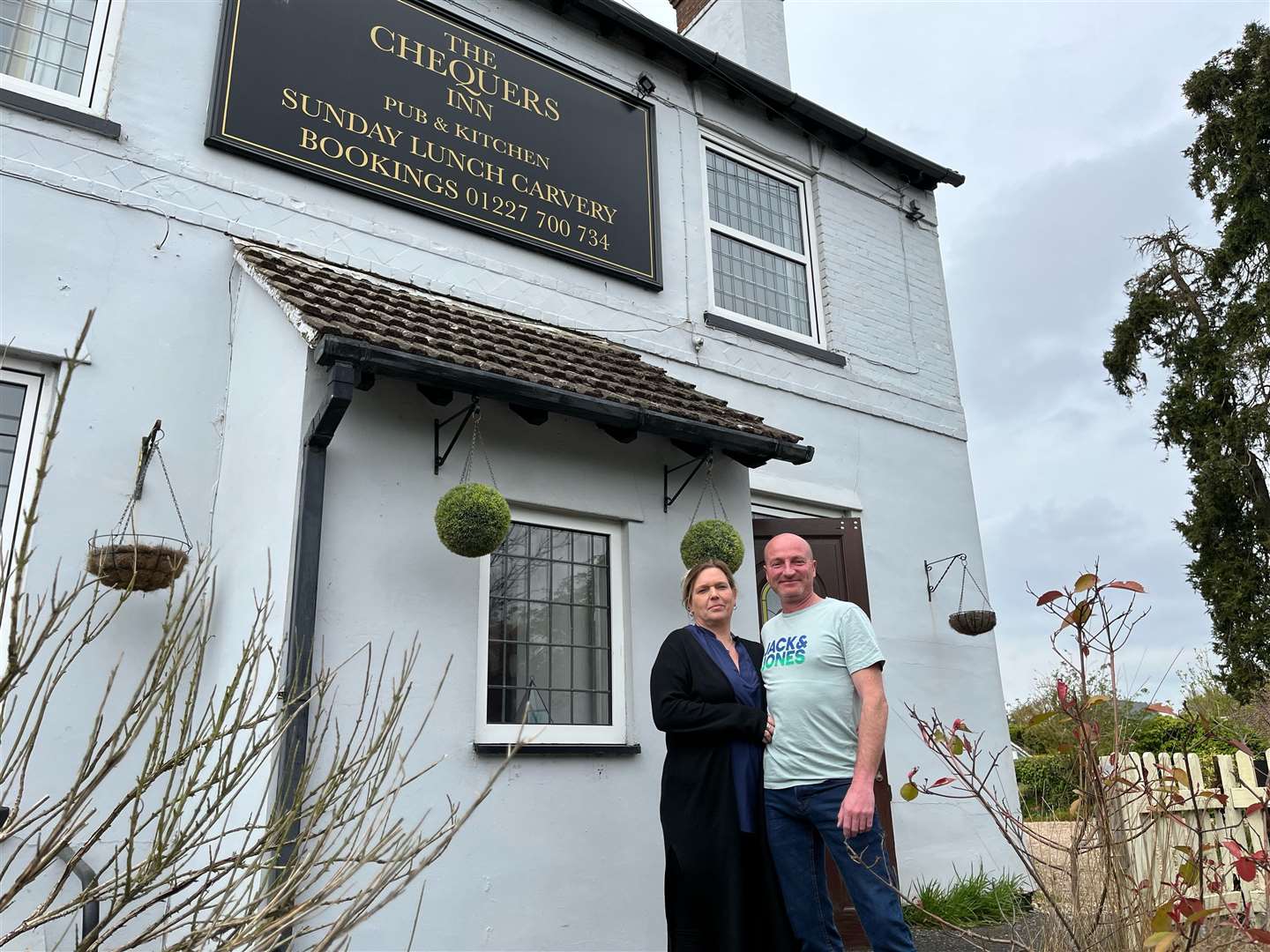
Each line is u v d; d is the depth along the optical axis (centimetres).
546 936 439
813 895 352
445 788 432
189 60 554
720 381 731
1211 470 1269
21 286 465
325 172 579
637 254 720
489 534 425
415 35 646
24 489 444
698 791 350
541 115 696
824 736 354
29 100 490
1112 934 319
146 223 511
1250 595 1232
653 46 776
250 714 397
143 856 416
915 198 959
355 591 430
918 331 905
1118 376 1443
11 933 190
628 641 520
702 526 528
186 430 493
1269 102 1330
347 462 443
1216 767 525
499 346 513
